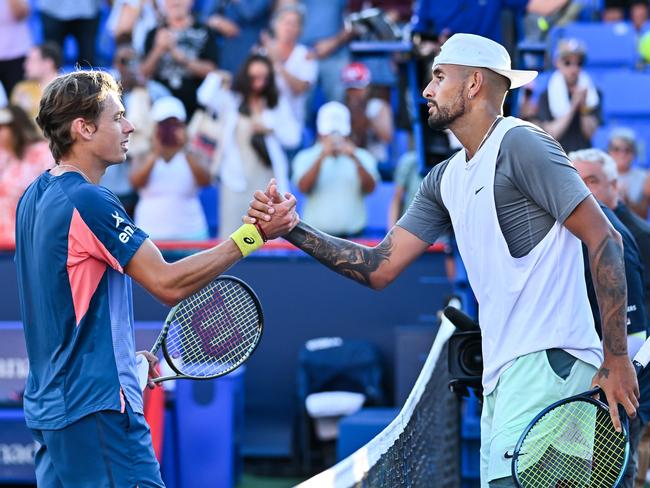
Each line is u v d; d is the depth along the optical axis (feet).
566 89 44.39
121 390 16.43
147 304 39.81
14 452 35.24
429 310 39.91
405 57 34.50
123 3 48.83
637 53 54.13
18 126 42.88
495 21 33.09
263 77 44.34
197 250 40.27
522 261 17.76
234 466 37.50
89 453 16.28
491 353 18.13
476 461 32.58
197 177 43.06
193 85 47.42
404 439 20.39
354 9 54.19
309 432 38.19
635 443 21.76
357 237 43.21
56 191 16.65
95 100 16.93
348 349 38.78
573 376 17.61
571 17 55.72
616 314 17.06
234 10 51.57
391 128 49.52
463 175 18.45
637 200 43.14
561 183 17.24
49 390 16.51
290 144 45.98
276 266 40.37
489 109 18.33
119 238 16.46
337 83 50.80
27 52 50.39
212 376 19.52
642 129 51.83
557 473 17.63
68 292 16.43
